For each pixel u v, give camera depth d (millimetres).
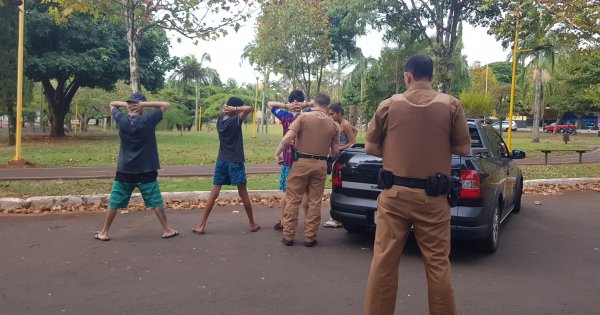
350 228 6828
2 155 17766
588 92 33000
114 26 27594
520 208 9078
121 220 7500
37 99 48625
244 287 4699
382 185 3564
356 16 22422
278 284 4797
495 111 56781
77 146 23109
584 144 33875
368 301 3566
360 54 39906
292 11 30203
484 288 4793
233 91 65750
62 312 4059
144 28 12758
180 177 12141
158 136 35188
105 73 28250
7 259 5465
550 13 11867
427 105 3449
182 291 4574
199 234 6734
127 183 6281
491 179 5914
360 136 36812
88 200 8383
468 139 3553
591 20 11367
